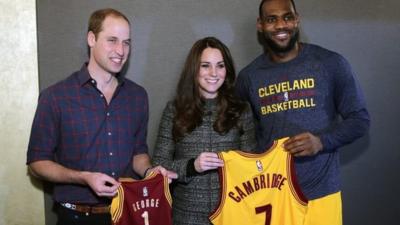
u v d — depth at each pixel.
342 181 2.23
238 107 1.68
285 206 1.62
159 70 2.05
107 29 1.58
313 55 1.74
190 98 1.67
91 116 1.61
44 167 1.58
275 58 1.79
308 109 1.70
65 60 1.96
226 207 1.60
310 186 1.71
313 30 2.13
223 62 1.68
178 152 1.69
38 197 1.98
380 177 2.24
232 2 2.06
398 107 2.21
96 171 1.62
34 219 1.99
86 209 1.64
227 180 1.60
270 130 1.76
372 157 2.23
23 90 1.92
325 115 1.71
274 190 1.63
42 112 1.59
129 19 2.00
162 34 2.03
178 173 1.61
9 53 1.90
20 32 1.89
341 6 2.13
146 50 2.03
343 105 1.72
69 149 1.61
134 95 1.73
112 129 1.65
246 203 1.61
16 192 1.97
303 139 1.57
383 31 2.17
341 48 2.15
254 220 1.61
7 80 1.91
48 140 1.60
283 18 1.71
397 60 2.19
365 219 2.25
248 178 1.62
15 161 1.95
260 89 1.78
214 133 1.65
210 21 2.06
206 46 1.67
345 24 2.14
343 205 2.24
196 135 1.65
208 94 1.69
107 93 1.67
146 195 1.57
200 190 1.62
